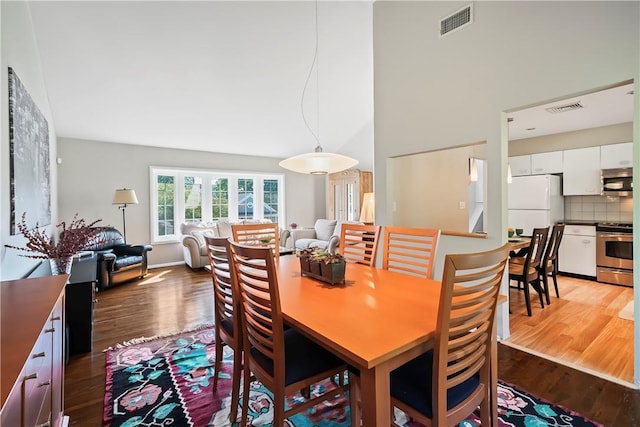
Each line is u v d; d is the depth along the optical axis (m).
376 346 1.07
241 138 5.98
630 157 4.30
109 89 4.04
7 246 1.86
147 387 2.04
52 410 1.23
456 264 1.07
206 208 6.39
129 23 3.15
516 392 1.96
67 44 3.25
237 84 4.41
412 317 1.33
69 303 2.46
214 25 3.35
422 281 1.92
